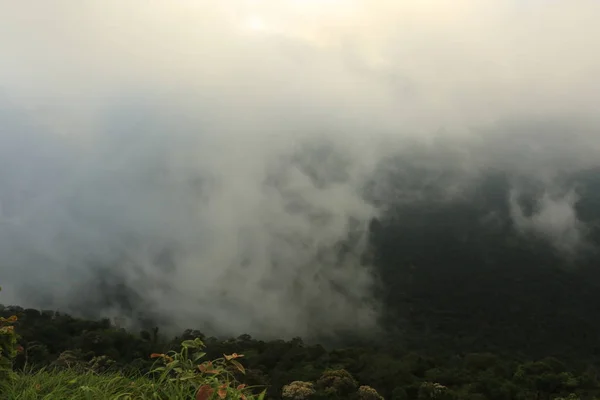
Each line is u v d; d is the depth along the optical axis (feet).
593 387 76.02
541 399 73.82
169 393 11.96
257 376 56.54
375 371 73.00
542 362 91.30
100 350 64.44
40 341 69.41
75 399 12.80
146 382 13.14
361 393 56.44
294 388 53.67
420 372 78.18
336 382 58.54
